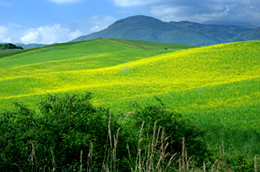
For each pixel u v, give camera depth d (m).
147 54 90.88
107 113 6.91
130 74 52.09
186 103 26.23
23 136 5.86
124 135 6.49
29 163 5.57
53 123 6.16
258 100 25.25
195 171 5.74
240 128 14.32
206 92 30.67
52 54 102.94
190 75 46.84
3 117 6.55
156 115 7.34
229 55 56.34
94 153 5.68
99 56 88.50
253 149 10.27
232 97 27.25
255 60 51.19
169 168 5.43
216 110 21.45
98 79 50.03
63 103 6.97
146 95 33.25
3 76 64.62
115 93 36.03
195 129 7.44
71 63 78.62
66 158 5.80
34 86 46.56
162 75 48.97
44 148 5.75
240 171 5.45
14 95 40.72
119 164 5.45
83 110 6.75
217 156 5.95
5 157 5.52
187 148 6.74
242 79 38.78
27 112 6.65
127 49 110.69
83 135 5.96
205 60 55.16
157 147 6.57
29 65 79.06
